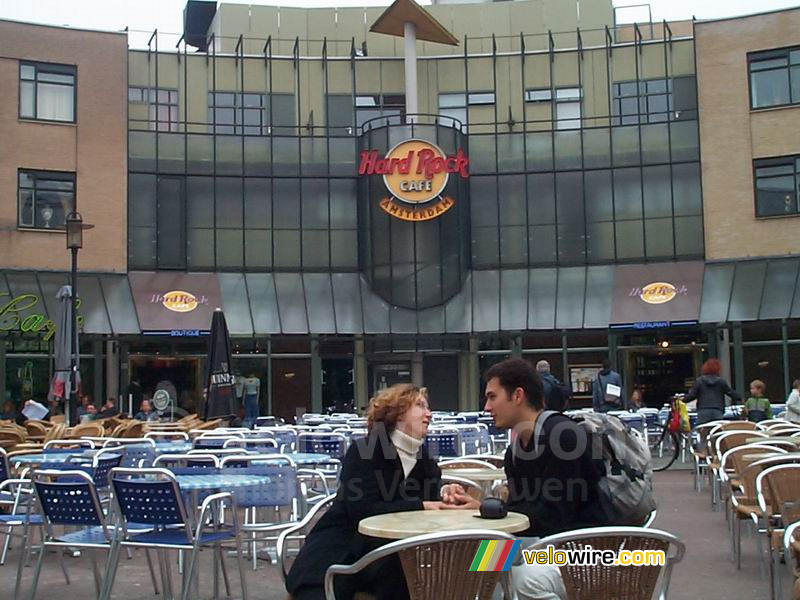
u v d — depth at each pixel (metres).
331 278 34.34
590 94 35.75
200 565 10.19
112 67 33.78
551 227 34.38
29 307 31.38
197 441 12.88
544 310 33.69
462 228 34.28
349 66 36.41
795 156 33.06
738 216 33.28
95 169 33.09
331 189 34.72
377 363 34.59
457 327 33.78
